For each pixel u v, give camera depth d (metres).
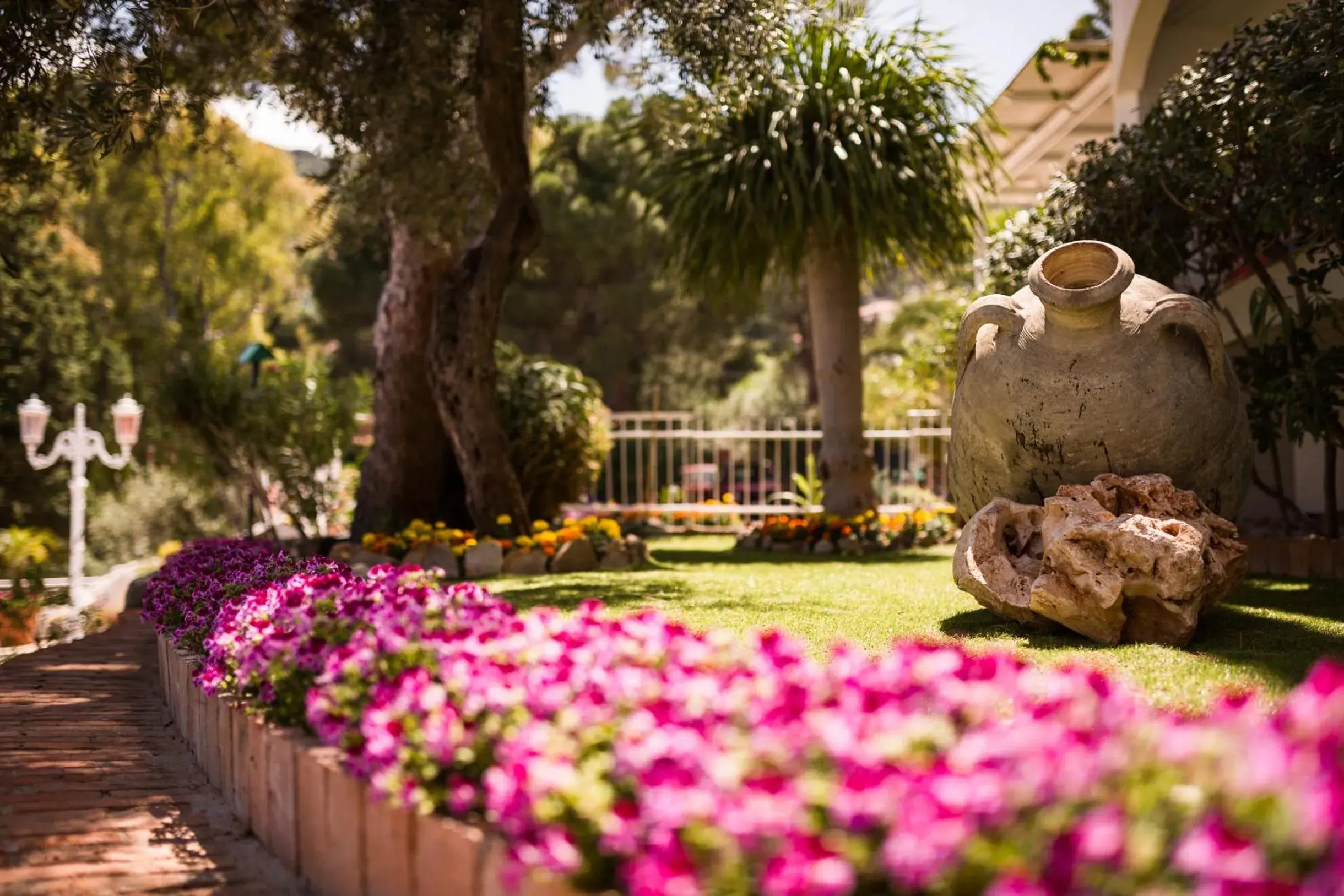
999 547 5.29
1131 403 5.23
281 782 3.11
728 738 2.05
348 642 3.27
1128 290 5.48
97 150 7.37
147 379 26.89
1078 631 4.88
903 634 5.15
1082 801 1.67
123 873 3.02
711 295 12.65
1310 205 6.82
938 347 16.06
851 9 11.24
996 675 2.36
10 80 6.80
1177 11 12.16
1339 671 1.91
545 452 12.27
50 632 10.43
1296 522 9.92
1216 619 5.54
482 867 2.15
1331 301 7.58
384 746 2.49
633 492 21.95
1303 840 1.44
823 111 11.33
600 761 2.08
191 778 4.07
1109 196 8.59
